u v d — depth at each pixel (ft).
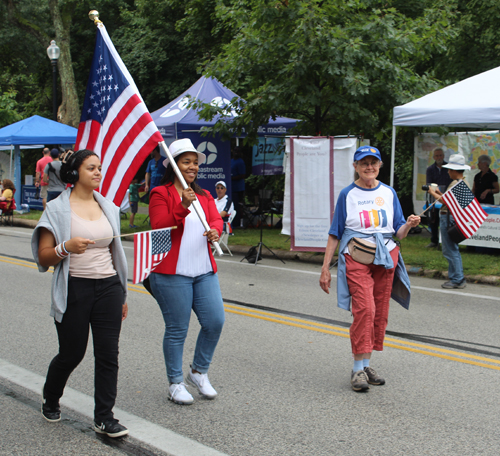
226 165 50.98
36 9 97.40
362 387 14.43
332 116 43.27
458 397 14.16
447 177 40.42
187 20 70.13
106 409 11.75
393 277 15.65
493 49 54.85
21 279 29.53
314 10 35.60
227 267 33.81
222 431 12.13
